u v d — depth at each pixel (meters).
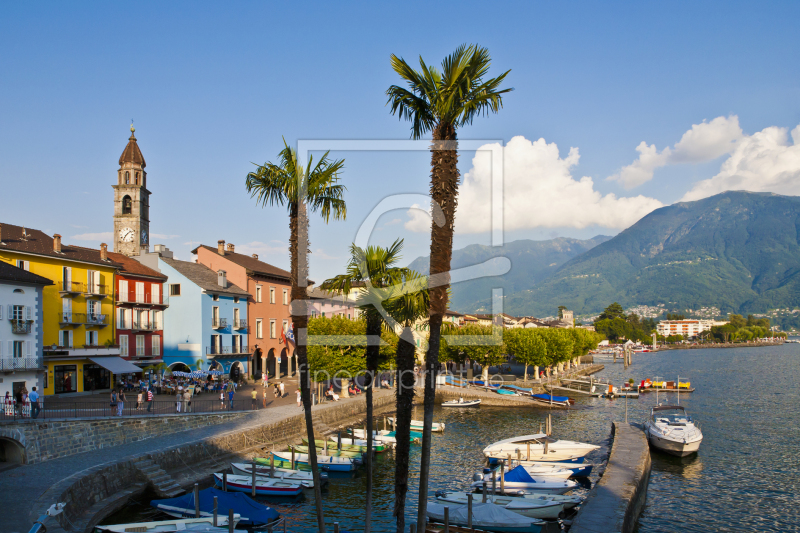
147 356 62.28
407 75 14.79
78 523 23.75
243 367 71.44
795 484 36.28
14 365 42.59
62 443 31.86
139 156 84.31
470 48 14.23
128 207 83.06
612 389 82.19
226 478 31.75
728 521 29.61
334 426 52.00
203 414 42.44
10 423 29.89
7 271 42.75
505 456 40.00
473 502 28.83
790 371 135.38
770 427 56.62
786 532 28.09
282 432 44.03
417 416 62.56
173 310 65.50
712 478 37.78
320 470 37.22
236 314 71.19
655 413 49.38
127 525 23.03
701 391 90.62
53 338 50.59
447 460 41.62
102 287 56.56
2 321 42.00
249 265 77.44
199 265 72.94
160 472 30.91
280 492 31.19
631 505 26.47
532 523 25.27
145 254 66.94
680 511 31.17
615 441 41.72
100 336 56.16
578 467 35.56
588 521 23.16
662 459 42.97
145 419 37.47
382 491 33.31
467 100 14.31
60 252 53.06
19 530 19.88
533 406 70.94
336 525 17.34
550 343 93.19
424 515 14.84
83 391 52.75
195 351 64.38
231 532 22.30
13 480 26.09
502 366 119.62
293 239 17.88
